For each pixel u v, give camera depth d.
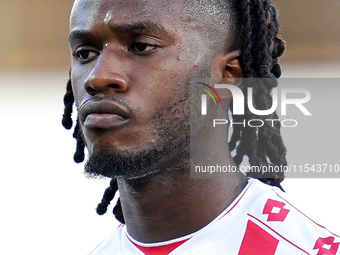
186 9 6.97
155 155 6.73
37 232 17.80
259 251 6.80
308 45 33.81
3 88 35.12
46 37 38.72
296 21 34.16
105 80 6.54
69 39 7.24
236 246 6.92
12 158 24.17
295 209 7.27
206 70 7.11
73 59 7.28
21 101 33.00
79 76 7.06
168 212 7.15
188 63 6.92
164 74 6.76
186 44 6.92
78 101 7.06
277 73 8.45
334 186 18.38
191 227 7.13
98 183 21.39
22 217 18.84
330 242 6.83
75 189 20.88
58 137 26.98
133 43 6.77
